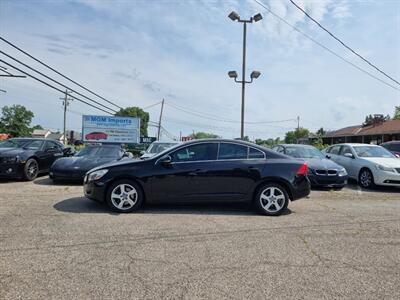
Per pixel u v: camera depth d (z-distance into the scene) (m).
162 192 6.48
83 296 3.14
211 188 6.54
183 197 6.51
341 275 3.73
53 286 3.32
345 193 9.77
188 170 6.50
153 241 4.73
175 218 6.05
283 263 4.05
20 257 4.02
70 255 4.12
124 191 6.42
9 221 5.56
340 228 5.65
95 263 3.90
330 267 3.95
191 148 6.68
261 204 6.54
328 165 10.38
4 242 4.53
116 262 3.95
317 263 4.07
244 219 6.12
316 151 11.84
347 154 12.37
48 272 3.63
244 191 6.56
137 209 6.57
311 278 3.64
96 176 6.47
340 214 6.76
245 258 4.18
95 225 5.44
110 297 3.14
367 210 7.22
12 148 11.21
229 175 6.54
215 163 6.58
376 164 10.72
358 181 11.47
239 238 4.96
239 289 3.36
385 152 12.18
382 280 3.62
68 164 10.02
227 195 6.54
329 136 48.34
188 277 3.61
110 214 6.21
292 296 3.24
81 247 4.41
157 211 6.57
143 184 6.43
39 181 10.70
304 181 6.71
